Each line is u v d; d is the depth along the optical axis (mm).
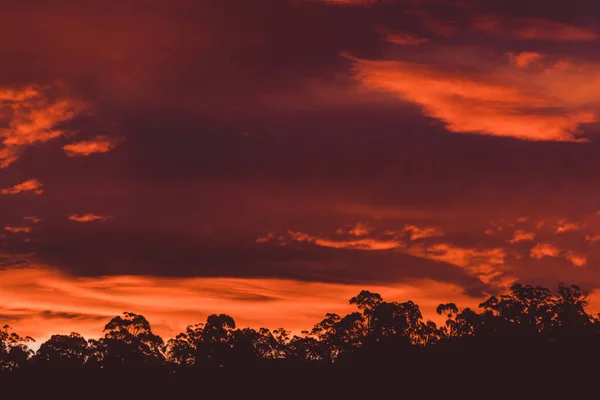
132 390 89125
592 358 74062
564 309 79312
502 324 80000
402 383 79438
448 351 80688
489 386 75375
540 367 74312
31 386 88688
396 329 85625
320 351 88562
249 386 87438
